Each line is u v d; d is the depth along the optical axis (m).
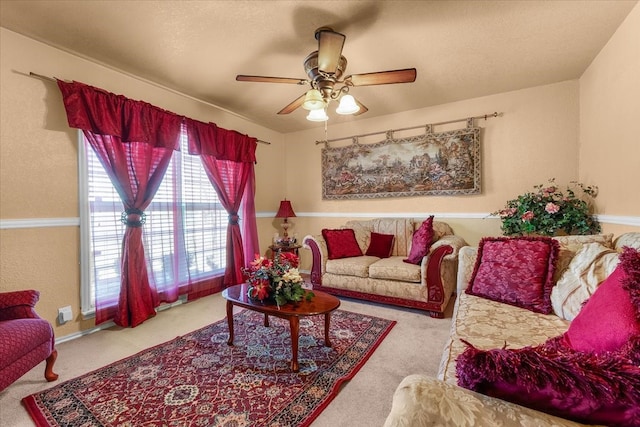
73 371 1.94
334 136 4.47
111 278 2.68
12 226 2.16
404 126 3.91
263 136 4.52
